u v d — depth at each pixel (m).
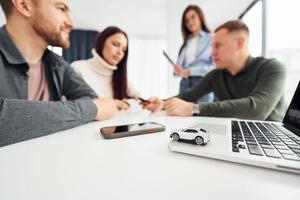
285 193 0.19
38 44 0.67
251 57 0.95
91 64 1.31
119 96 1.30
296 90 0.46
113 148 0.32
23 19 0.60
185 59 1.81
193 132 0.31
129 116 0.68
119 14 3.29
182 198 0.18
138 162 0.26
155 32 4.39
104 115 0.60
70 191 0.19
